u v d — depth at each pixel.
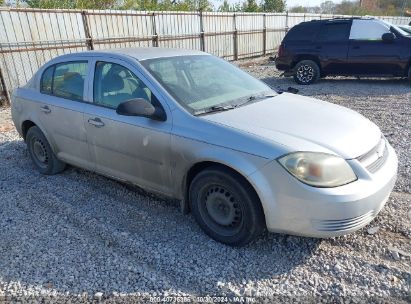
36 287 2.74
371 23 10.38
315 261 2.93
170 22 13.99
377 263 2.87
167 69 3.63
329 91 10.07
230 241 3.10
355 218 2.70
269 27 19.84
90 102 3.90
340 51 10.75
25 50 9.63
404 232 3.22
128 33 12.46
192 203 3.29
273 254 3.04
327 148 2.78
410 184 4.14
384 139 3.47
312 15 23.12
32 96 4.61
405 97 8.87
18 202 4.09
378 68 10.47
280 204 2.75
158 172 3.42
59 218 3.72
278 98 3.80
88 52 4.09
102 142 3.80
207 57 4.24
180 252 3.11
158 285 2.73
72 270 2.92
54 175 4.81
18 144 6.15
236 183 2.90
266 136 2.85
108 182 4.53
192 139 3.06
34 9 9.65
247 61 17.97
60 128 4.26
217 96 3.55
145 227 3.50
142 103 3.20
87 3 17.09
